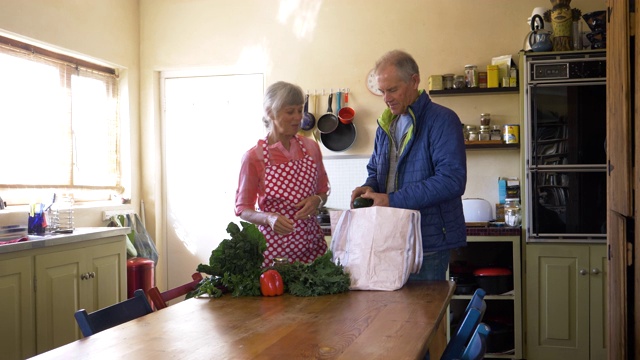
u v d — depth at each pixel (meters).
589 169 4.09
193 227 5.36
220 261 2.26
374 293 2.19
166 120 5.40
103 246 3.95
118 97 5.23
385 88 2.49
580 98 4.12
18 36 4.14
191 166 5.36
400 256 2.28
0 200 3.83
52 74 4.56
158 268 5.36
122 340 1.57
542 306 4.19
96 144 5.00
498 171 4.75
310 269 2.28
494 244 4.79
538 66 4.15
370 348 1.46
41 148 4.46
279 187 2.87
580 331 4.14
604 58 4.06
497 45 4.73
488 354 4.28
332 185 5.00
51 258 3.48
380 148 2.75
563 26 4.20
